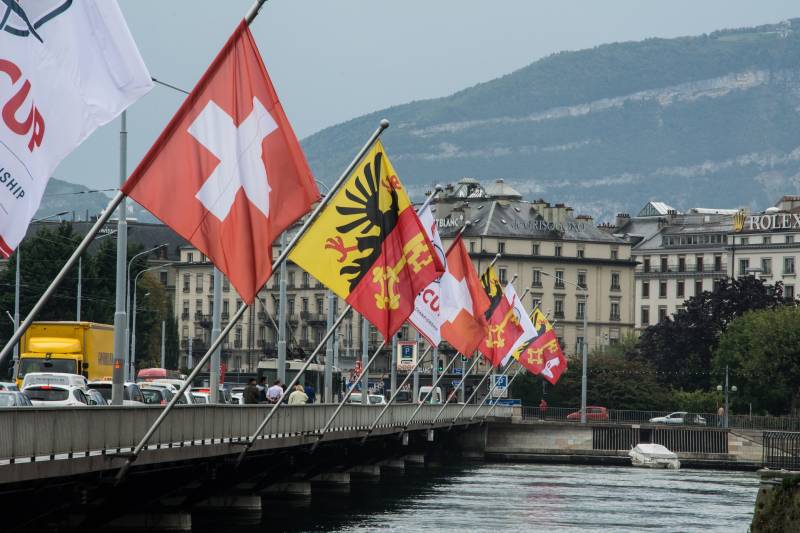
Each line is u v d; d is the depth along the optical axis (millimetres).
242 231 79938
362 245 115625
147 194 78312
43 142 65000
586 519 168625
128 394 155250
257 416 124125
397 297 116250
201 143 79750
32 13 64938
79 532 99250
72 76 65688
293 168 81250
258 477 143000
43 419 75375
